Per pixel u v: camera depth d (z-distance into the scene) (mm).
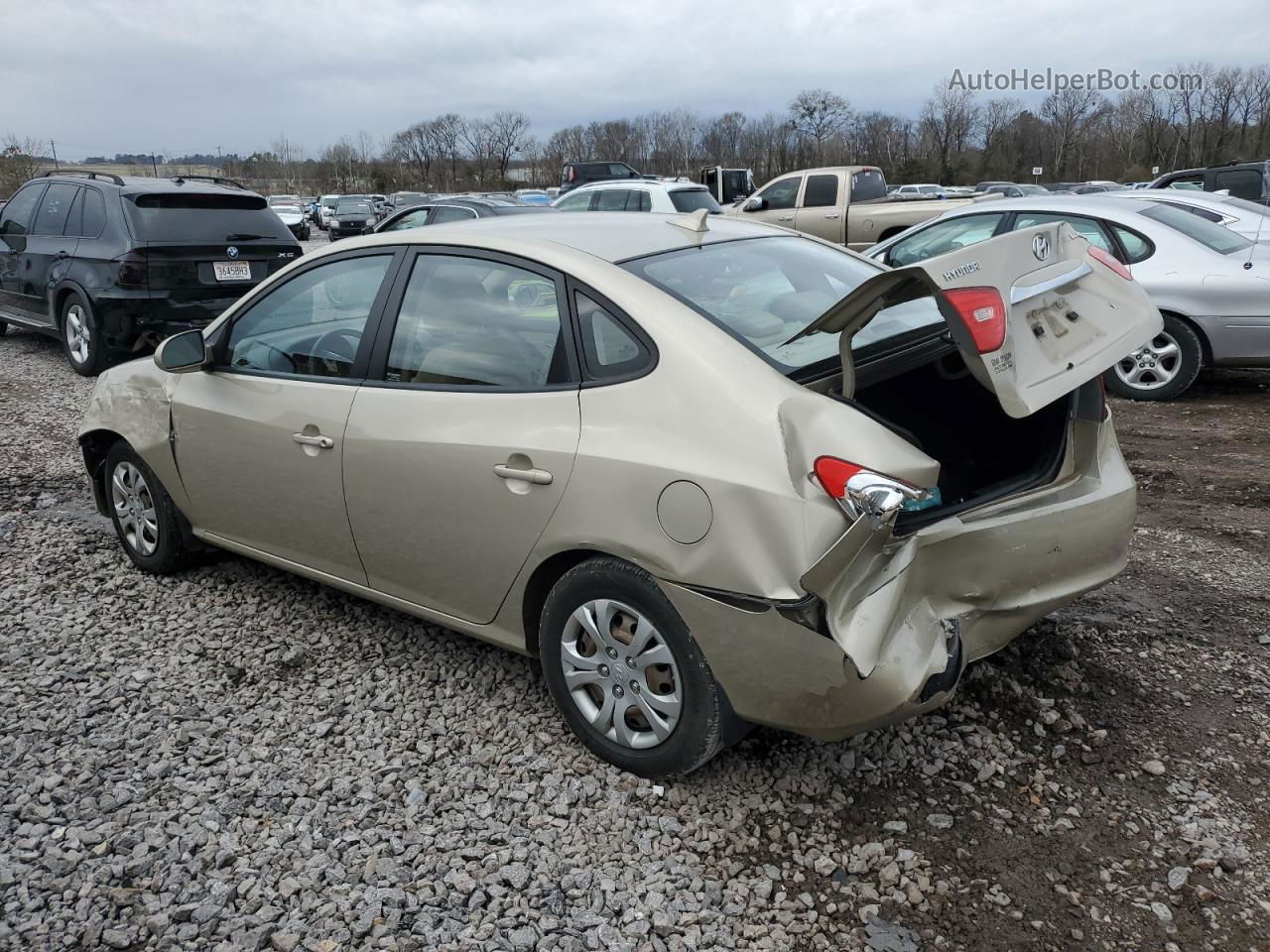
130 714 3324
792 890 2521
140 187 8859
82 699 3408
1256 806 2779
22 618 4039
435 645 3805
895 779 2930
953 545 2660
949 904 2461
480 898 2471
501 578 3092
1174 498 5414
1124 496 3074
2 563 4621
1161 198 8250
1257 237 7555
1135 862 2586
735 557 2486
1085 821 2742
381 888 2512
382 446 3275
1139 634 3738
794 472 2447
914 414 3477
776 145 77438
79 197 9195
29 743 3145
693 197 14969
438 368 3236
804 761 3014
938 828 2729
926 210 14289
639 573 2736
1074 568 2973
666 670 2805
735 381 2609
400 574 3430
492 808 2830
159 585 4379
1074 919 2406
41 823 2750
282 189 79375
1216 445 6438
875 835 2709
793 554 2422
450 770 3014
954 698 3316
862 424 2516
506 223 3533
